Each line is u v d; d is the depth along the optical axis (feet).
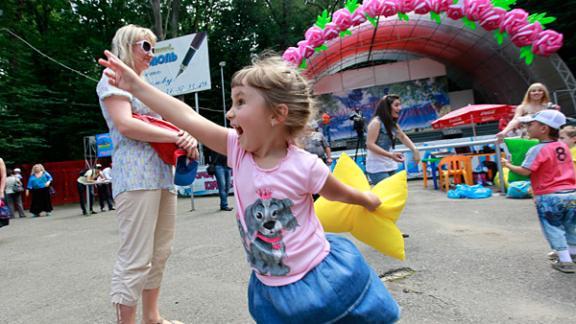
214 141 4.43
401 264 10.33
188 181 6.62
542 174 9.73
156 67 37.29
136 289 6.13
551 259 10.01
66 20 69.82
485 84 78.13
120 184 6.24
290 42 83.82
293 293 3.76
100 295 9.91
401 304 7.82
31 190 38.24
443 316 7.23
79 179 34.42
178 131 6.51
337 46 61.87
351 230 5.26
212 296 9.06
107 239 18.51
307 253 3.87
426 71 78.28
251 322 7.54
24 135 57.57
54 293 10.39
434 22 60.54
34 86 58.13
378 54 78.07
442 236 13.23
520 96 67.51
